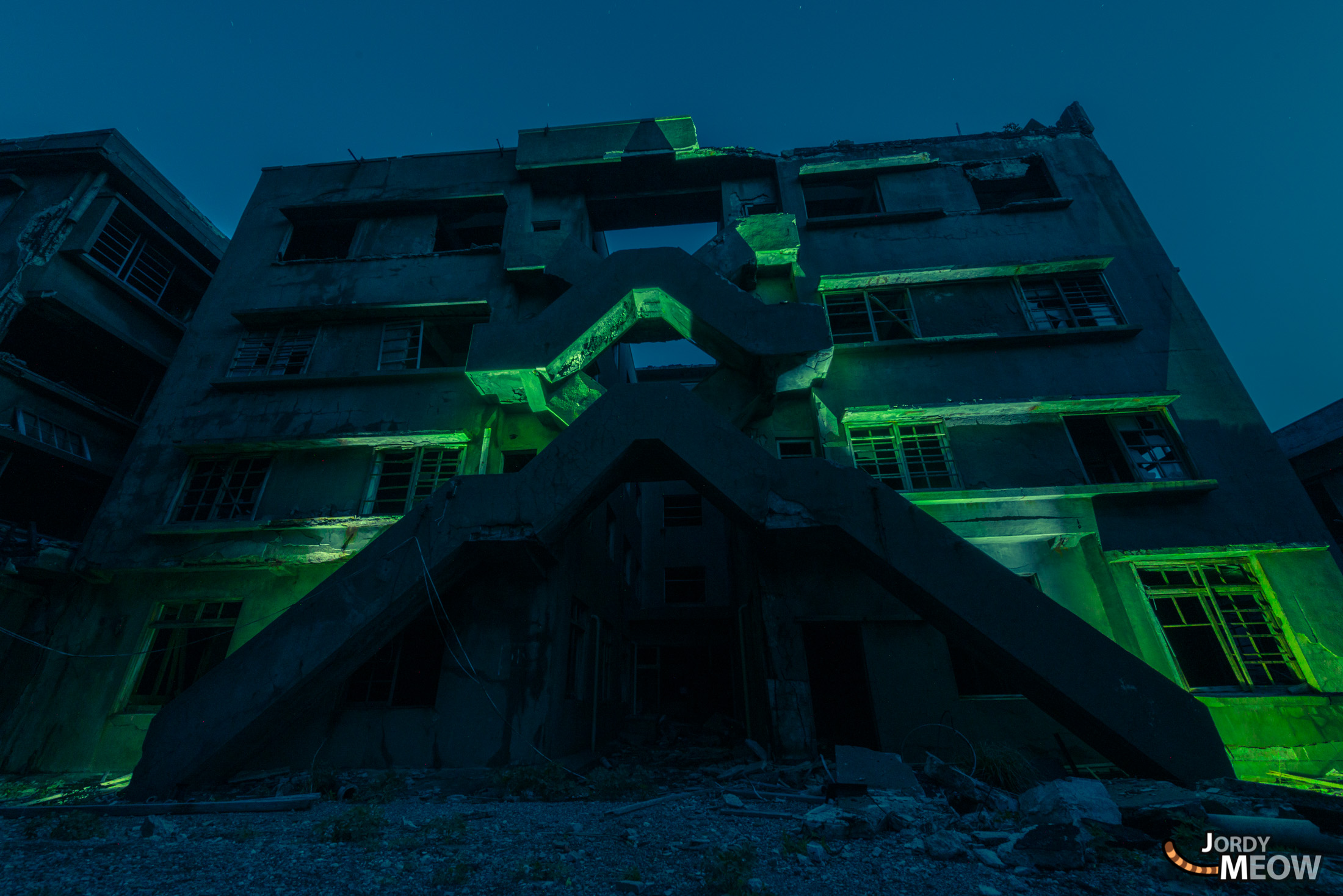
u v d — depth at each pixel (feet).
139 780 21.20
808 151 44.50
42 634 31.50
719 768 26.73
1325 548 28.22
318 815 18.63
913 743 25.88
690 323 33.19
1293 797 15.75
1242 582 28.84
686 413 27.30
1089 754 25.20
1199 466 31.12
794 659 27.66
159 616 32.07
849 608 28.76
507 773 22.84
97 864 12.60
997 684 28.48
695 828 15.53
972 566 23.13
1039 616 22.06
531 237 42.19
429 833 15.01
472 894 10.85
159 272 48.32
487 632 27.50
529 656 26.94
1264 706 25.70
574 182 45.60
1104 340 35.27
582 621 35.06
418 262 42.78
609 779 22.24
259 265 43.55
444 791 22.56
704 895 10.71
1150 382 33.73
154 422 37.11
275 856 13.15
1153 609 28.27
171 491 34.78
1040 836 13.57
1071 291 37.55
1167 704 20.44
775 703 26.81
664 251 33.96
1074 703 20.63
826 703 35.60
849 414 33.53
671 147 44.24
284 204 46.37
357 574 24.44
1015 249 39.06
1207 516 29.84
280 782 23.17
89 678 30.25
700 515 63.26
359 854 13.32
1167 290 36.88
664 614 50.90
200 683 22.67
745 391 33.58
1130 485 30.04
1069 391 33.91
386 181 46.83
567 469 26.55
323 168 47.83
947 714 26.48
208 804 19.35
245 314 39.83
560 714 27.99
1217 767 19.34
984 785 18.35
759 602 29.45
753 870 12.07
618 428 27.22
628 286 33.14
